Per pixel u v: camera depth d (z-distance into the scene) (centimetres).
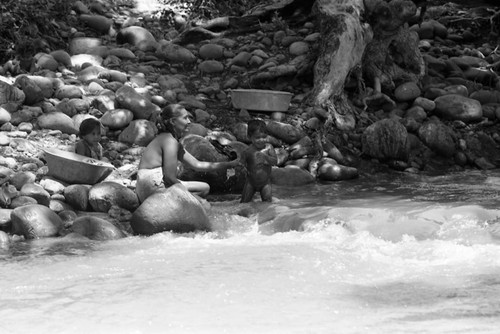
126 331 450
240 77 1185
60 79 1055
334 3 1158
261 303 501
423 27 1391
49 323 468
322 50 1138
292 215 740
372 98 1161
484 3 1461
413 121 1105
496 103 1202
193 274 573
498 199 829
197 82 1169
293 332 441
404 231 685
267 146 867
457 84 1246
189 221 721
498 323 455
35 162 855
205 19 1363
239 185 920
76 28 1270
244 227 746
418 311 482
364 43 1145
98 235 705
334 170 985
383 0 1157
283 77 1178
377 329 445
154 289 535
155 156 777
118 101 997
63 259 629
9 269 599
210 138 980
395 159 1054
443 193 877
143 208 718
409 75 1218
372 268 588
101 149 875
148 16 1373
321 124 1083
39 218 716
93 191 782
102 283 554
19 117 942
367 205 797
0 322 471
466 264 595
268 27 1309
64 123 944
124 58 1191
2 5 1147
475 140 1114
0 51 1117
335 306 493
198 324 460
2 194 754
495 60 1331
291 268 587
